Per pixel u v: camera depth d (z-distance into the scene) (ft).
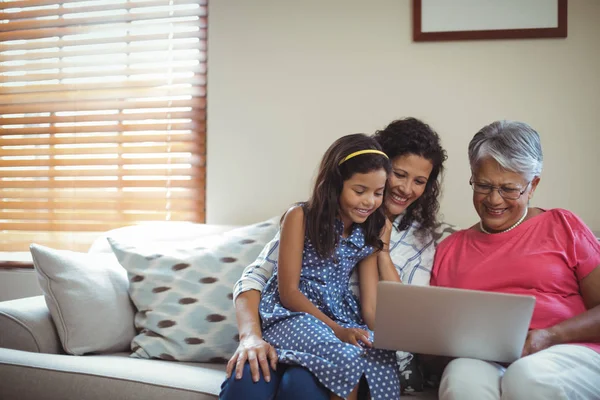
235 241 6.37
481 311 4.17
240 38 7.80
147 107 8.09
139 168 8.22
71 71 8.50
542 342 4.70
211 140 7.88
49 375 4.99
